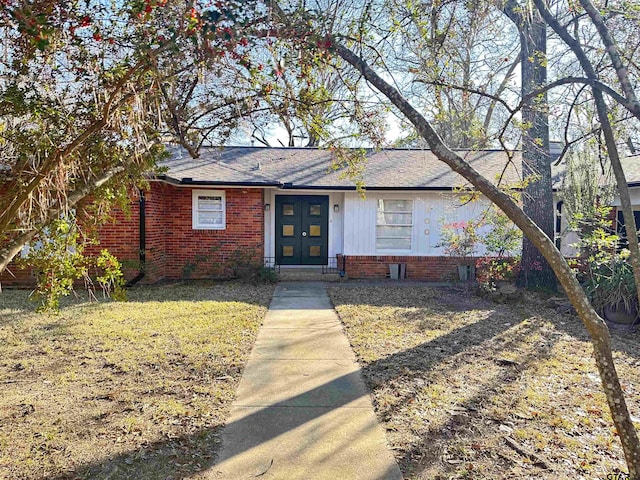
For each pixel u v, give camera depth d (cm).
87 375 446
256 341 575
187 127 383
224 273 1157
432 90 440
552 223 924
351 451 305
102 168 349
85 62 297
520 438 327
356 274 1205
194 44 240
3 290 921
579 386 431
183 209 1150
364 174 1239
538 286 939
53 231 377
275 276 1123
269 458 295
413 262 1202
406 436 327
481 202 1174
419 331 636
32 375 445
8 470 279
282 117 402
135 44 275
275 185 1112
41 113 314
